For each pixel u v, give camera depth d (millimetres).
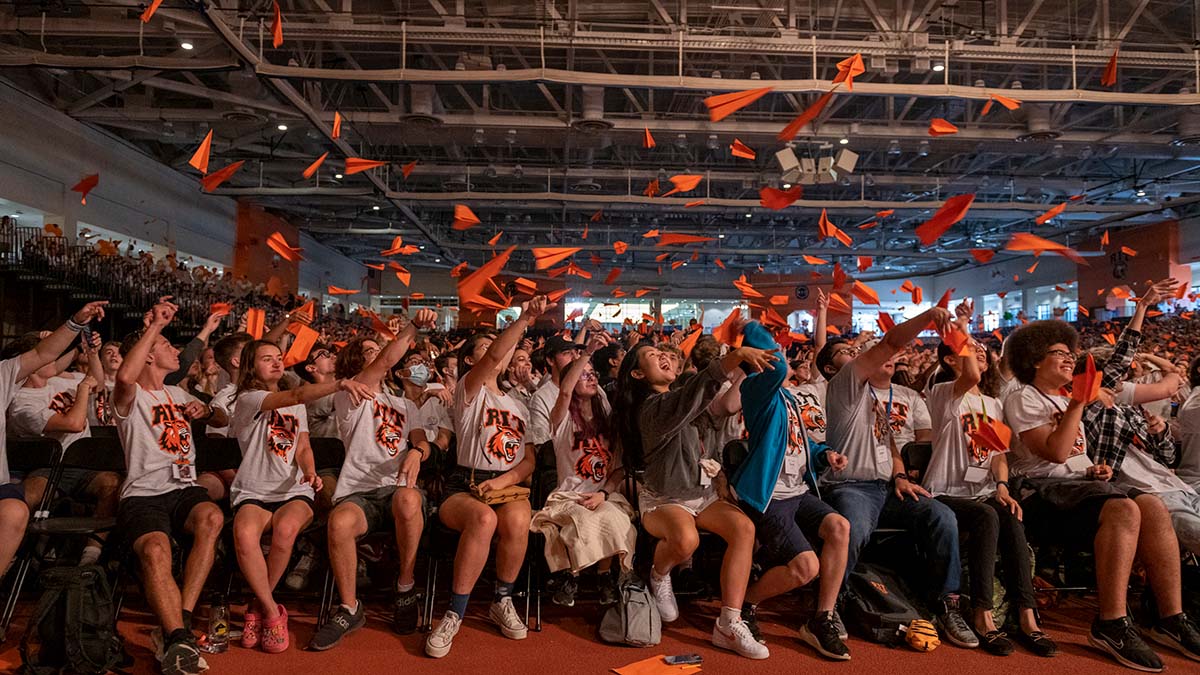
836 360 4430
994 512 3656
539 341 9609
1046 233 29906
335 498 3830
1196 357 4246
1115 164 22000
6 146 13945
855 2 12258
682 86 11133
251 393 3756
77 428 3861
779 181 20219
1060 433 3562
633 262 35406
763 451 3525
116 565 3982
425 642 3422
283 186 23531
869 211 24234
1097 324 21453
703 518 3662
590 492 3926
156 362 3746
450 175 20781
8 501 3209
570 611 3996
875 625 3570
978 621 3566
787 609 4086
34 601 3969
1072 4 12422
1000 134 15805
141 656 3352
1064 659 3396
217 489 4199
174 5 10750
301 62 12586
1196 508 3797
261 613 3479
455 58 14602
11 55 10727
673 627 3752
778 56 13422
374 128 15594
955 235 31172
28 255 13945
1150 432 4094
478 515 3471
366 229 28672
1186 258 25781
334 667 3236
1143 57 11867
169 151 19781
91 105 15672
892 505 3896
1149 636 3627
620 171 20531
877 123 16219
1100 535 3471
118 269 15523
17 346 4469
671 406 3535
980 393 4168
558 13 11742
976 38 11688
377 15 11344
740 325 3713
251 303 19984
